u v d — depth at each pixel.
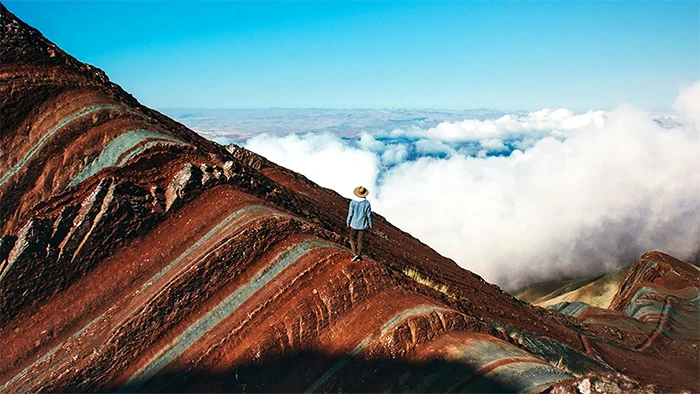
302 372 10.20
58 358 9.93
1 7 12.64
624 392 9.33
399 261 17.12
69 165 11.95
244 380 9.99
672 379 18.22
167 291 10.62
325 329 10.80
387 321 10.95
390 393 9.90
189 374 9.98
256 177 16.66
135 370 9.98
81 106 12.58
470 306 15.31
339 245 12.98
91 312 10.59
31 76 12.32
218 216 12.25
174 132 15.39
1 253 10.54
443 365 10.40
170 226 11.90
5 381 9.70
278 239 12.06
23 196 11.53
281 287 11.18
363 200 11.66
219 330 10.52
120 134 12.51
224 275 11.26
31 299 10.45
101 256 11.13
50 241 10.80
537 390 9.80
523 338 15.05
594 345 19.12
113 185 11.48
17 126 11.98
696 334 26.02
